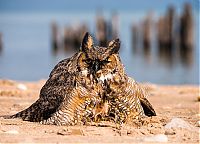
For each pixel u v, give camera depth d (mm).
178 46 161875
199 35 175250
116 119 20266
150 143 17203
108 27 162750
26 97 32031
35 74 86938
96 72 19609
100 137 18062
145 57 138750
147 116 21797
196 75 89812
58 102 20531
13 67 101250
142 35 166375
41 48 158625
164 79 82375
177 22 162375
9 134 18375
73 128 19250
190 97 34531
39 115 21188
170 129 19359
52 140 17438
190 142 17688
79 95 19766
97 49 19656
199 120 22375
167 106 28766
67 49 166500
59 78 20672
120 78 19844
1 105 27812
